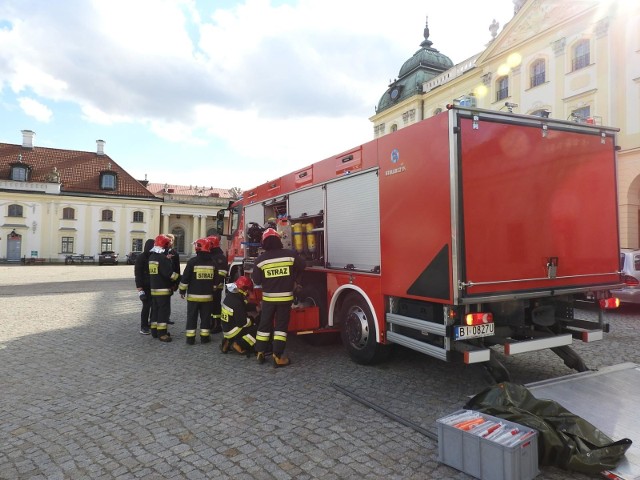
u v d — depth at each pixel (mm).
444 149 3980
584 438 2979
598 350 6227
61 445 3439
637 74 18672
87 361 5906
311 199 6445
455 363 5594
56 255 43938
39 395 4594
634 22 18781
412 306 4516
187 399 4422
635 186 18969
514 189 4180
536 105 22812
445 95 29141
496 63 25062
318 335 6652
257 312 6746
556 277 4367
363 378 5027
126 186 48250
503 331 4383
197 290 6859
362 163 5270
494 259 4027
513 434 2879
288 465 3078
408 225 4449
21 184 42750
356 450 3285
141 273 7629
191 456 3229
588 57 20625
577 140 4617
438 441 3113
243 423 3805
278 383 4895
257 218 8508
